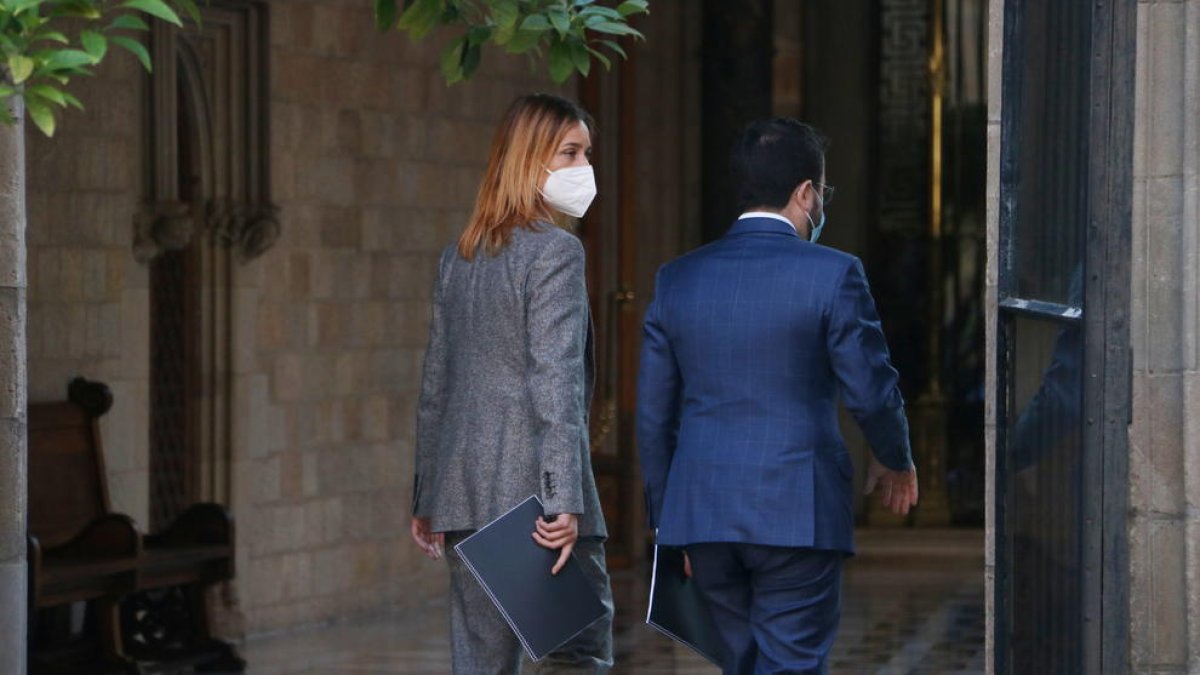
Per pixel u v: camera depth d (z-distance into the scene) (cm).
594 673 1527
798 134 1452
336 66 3300
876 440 1405
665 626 1457
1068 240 1253
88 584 2492
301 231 3234
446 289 1488
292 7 3191
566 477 1406
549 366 1417
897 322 4550
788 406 1402
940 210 4541
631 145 4153
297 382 3231
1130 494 1421
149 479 2969
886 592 3741
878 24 4541
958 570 4088
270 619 3159
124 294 2858
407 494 3491
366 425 3391
